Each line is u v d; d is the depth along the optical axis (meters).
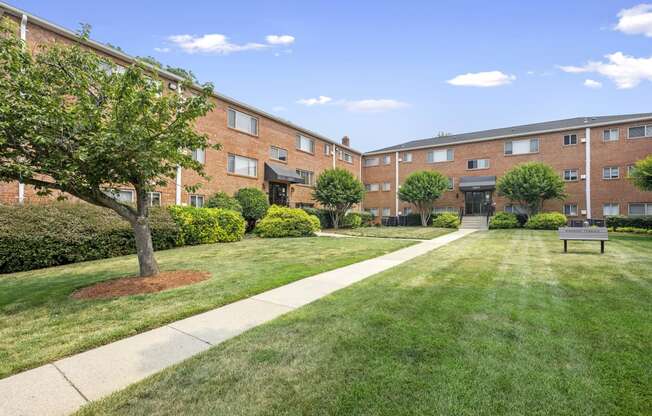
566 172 21.33
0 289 5.73
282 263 7.82
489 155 24.36
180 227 11.45
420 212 25.44
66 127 4.55
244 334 3.43
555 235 15.19
